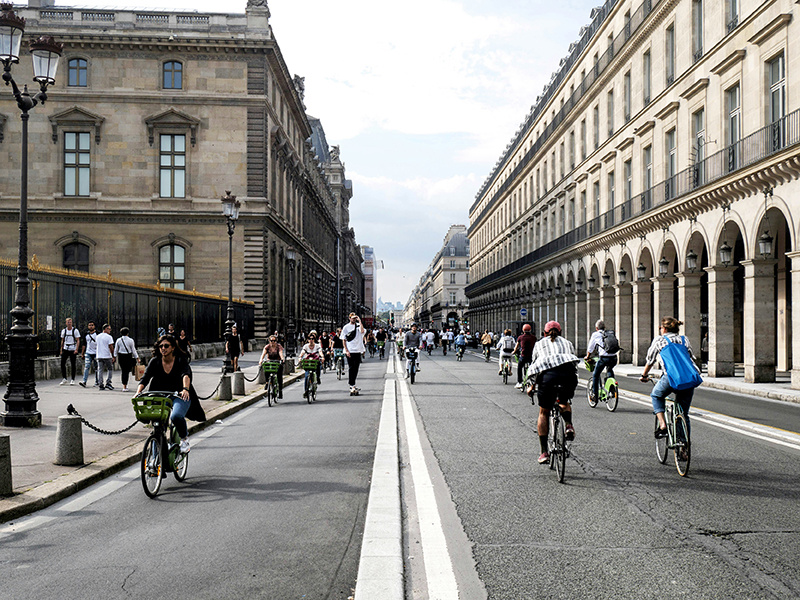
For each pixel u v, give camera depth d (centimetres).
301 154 6744
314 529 596
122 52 4528
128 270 4481
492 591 449
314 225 7988
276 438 1129
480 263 9256
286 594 449
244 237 4509
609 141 3703
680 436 815
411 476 813
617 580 469
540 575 479
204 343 3731
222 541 566
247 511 661
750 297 2155
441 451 978
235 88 4566
